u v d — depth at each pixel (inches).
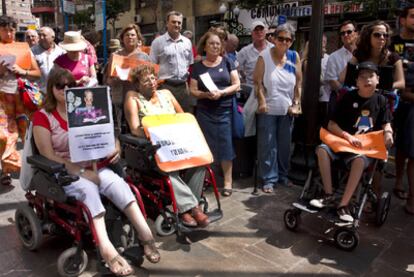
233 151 175.0
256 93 175.6
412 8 152.0
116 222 118.8
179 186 131.6
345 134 137.9
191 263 118.6
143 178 141.6
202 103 170.4
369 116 138.5
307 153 186.5
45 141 111.2
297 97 181.9
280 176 188.9
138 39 211.0
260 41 216.4
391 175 200.8
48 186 109.2
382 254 127.6
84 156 110.0
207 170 148.2
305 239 135.9
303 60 220.8
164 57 201.0
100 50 431.2
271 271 116.0
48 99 113.7
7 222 142.8
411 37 156.3
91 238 120.6
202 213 131.9
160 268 115.3
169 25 197.8
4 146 174.2
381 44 143.3
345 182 143.6
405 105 154.6
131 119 141.1
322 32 176.9
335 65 185.8
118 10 706.2
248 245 130.7
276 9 506.0
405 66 151.3
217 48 164.4
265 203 166.1
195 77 169.5
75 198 107.3
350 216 127.0
